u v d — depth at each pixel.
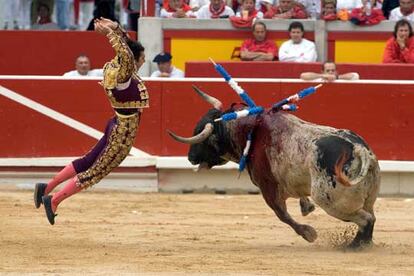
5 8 30.11
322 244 15.68
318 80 21.83
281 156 14.95
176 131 21.97
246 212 19.41
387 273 13.02
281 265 13.54
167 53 23.39
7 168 22.12
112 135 14.77
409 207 20.30
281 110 15.39
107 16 28.28
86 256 14.24
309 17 24.88
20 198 20.72
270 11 24.39
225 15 24.55
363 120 21.92
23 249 14.83
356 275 12.85
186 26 24.42
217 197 21.47
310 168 14.52
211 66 22.83
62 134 22.03
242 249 15.07
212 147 15.58
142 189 22.12
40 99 22.00
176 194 21.91
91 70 23.89
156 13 25.64
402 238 16.44
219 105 15.66
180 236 16.47
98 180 15.01
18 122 22.03
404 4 24.56
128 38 14.80
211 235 16.64
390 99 21.86
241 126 15.39
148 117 21.97
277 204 15.31
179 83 21.89
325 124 21.89
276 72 22.81
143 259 14.00
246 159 15.42
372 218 14.72
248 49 23.88
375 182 14.63
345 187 14.29
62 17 30.45
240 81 21.77
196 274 12.81
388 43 23.45
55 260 13.88
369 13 24.33
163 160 21.91
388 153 21.91
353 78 22.23
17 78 21.98
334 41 24.42
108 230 17.00
